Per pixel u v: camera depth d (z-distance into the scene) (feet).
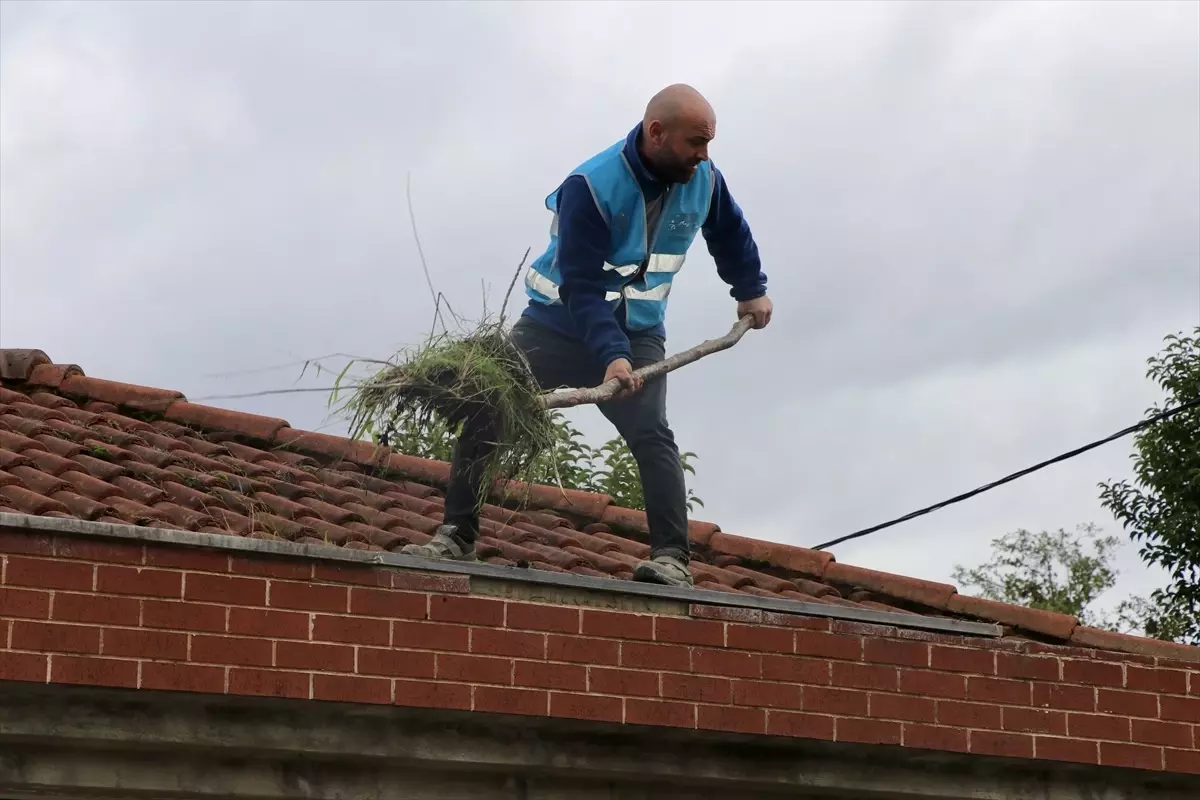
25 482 18.01
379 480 22.67
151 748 14.97
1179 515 45.19
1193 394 45.39
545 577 16.43
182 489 19.11
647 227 18.33
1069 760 18.25
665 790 17.46
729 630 16.97
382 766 16.11
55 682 13.96
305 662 14.98
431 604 15.67
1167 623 46.73
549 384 18.72
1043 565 71.67
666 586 17.01
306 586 15.19
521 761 16.35
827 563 21.84
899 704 17.61
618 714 16.17
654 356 18.78
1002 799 18.71
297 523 18.93
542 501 23.08
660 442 18.29
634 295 18.57
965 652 18.10
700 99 17.84
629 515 22.88
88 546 14.40
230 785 15.44
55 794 14.89
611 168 17.92
